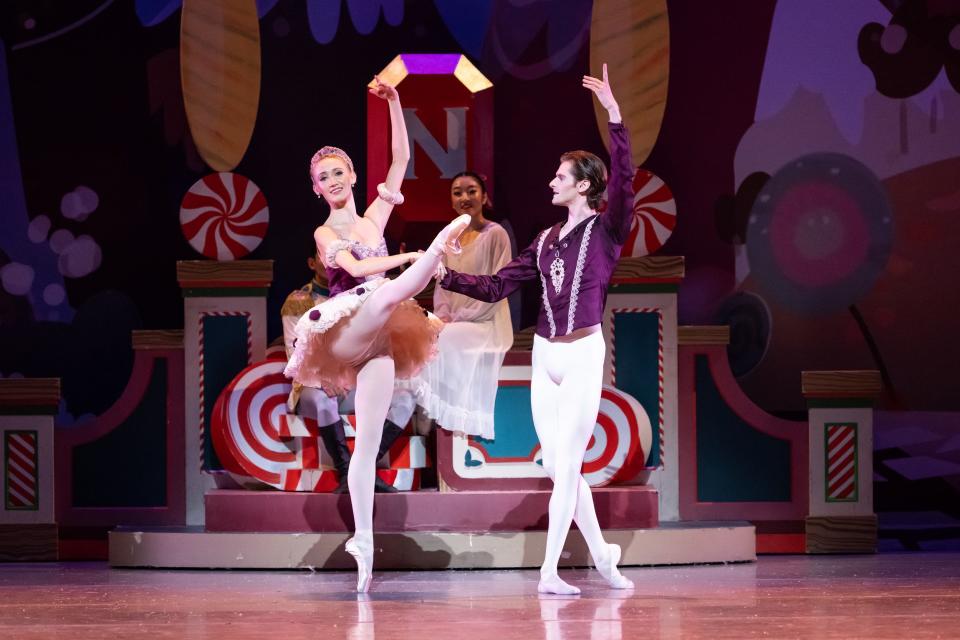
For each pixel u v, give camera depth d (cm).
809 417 1745
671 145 1861
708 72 1862
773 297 1850
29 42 1850
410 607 1147
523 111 1862
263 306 1717
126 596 1248
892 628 1002
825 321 1847
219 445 1553
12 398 1716
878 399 1830
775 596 1212
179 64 1855
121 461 1734
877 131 1853
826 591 1252
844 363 1844
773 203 1855
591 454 1574
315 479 1529
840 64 1855
